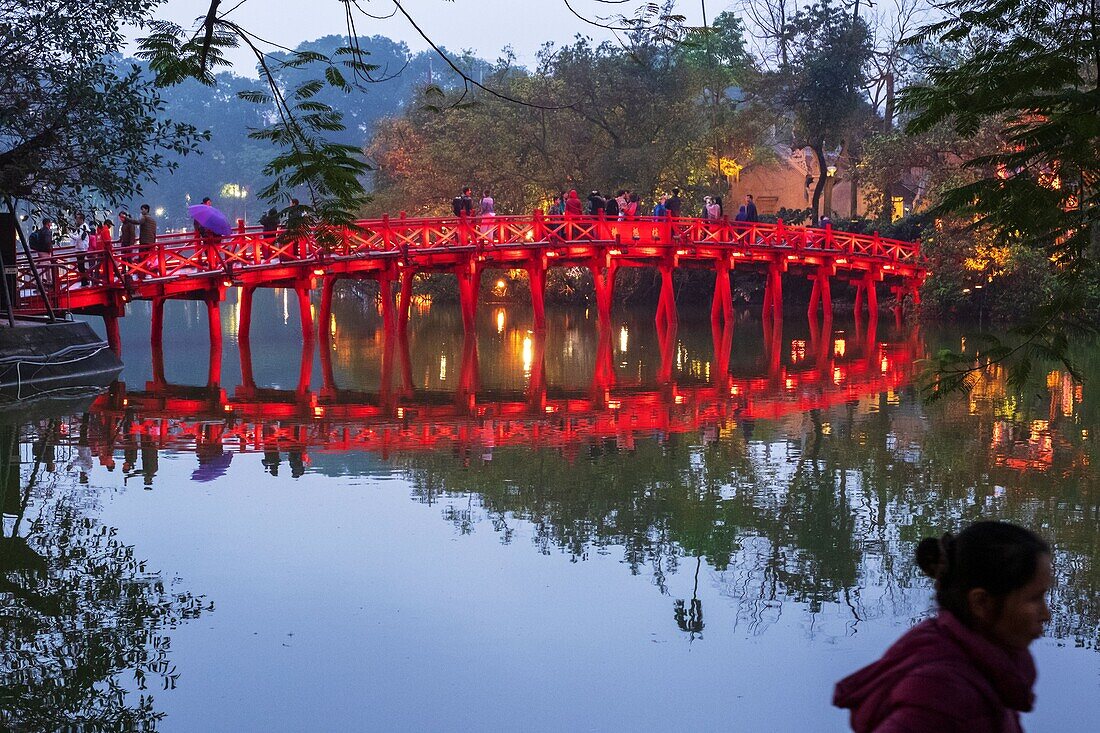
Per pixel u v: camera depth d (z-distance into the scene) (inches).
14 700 295.1
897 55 1962.4
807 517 476.7
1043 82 209.0
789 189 2278.5
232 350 1161.4
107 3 791.7
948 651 111.0
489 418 743.7
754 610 362.3
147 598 376.5
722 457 610.2
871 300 1423.5
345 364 1036.5
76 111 821.2
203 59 197.6
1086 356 1020.5
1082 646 323.3
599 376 960.9
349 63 195.5
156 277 991.0
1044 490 517.3
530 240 1230.3
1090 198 231.5
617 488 534.9
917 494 516.1
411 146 2150.6
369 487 535.2
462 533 455.5
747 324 1523.1
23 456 597.9
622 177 1793.8
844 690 117.5
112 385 872.9
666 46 1685.5
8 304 818.8
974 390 851.4
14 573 400.5
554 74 1838.1
